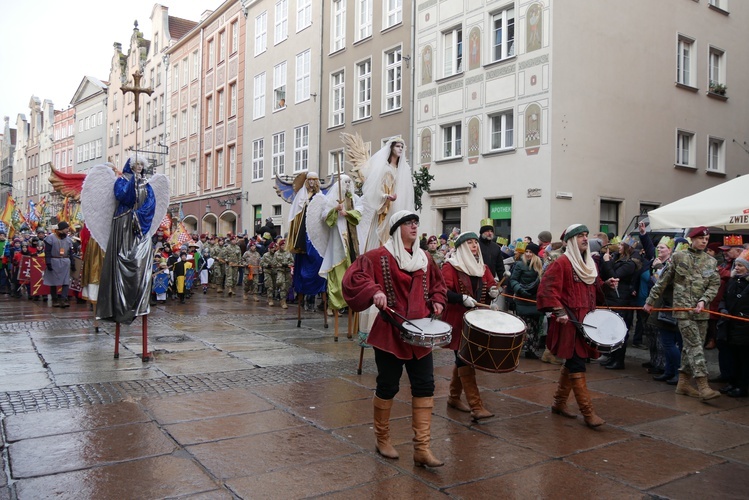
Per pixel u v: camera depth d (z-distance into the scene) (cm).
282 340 959
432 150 2144
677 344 799
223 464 430
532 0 1789
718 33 2284
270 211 3266
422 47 2195
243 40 3562
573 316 546
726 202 979
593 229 1828
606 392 687
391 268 438
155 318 1235
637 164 1964
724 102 2308
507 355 488
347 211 897
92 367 731
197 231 4116
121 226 756
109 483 393
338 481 405
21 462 425
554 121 1739
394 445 481
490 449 477
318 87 2855
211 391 630
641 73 1983
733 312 677
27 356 794
